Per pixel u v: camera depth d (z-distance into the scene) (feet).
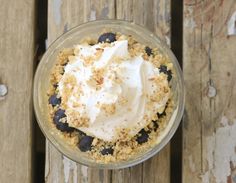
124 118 1.30
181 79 1.36
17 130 1.47
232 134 1.46
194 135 1.46
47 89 1.39
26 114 1.47
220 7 1.47
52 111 1.36
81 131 1.34
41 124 1.37
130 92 1.30
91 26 1.39
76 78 1.32
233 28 1.46
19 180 1.47
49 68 1.39
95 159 1.35
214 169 1.45
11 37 1.49
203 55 1.47
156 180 1.46
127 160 1.35
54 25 1.50
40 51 1.56
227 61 1.47
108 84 1.28
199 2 1.48
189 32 1.48
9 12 1.49
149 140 1.35
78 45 1.37
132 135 1.32
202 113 1.46
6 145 1.47
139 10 1.49
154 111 1.32
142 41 1.40
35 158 1.53
